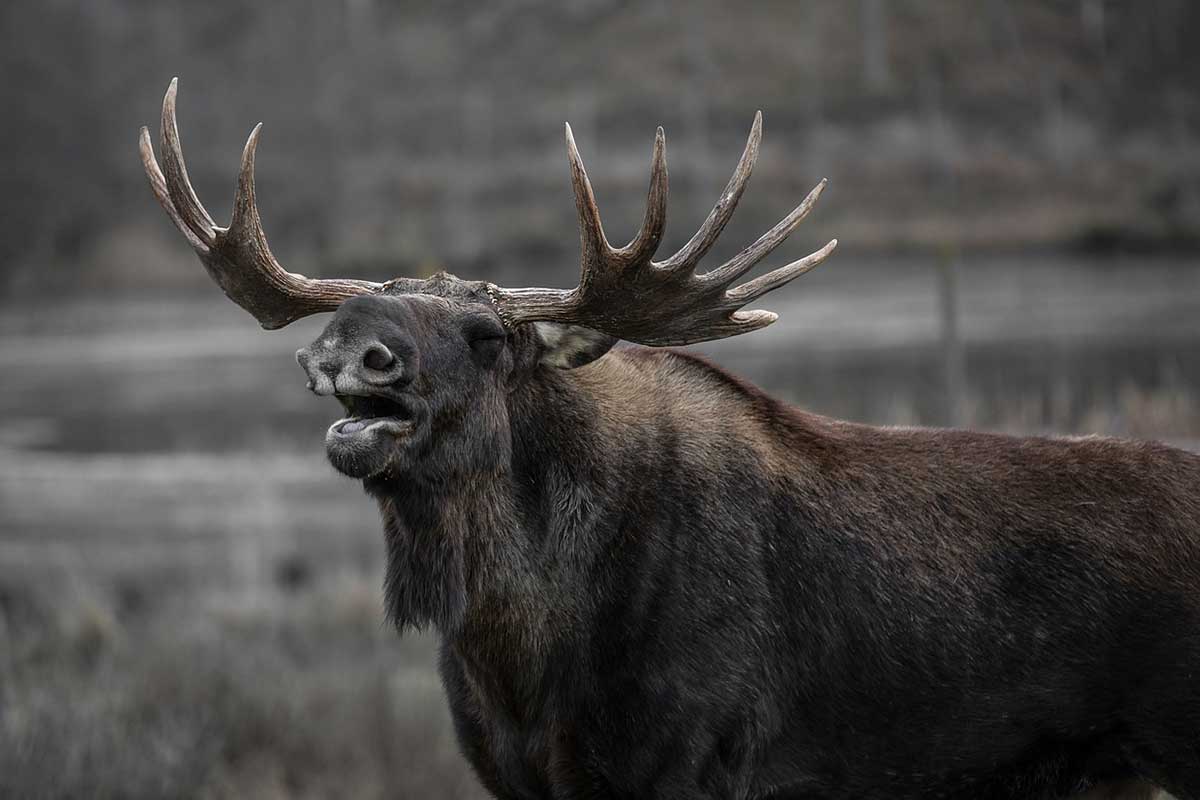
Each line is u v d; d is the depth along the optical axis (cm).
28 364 12138
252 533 5491
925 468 1709
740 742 1608
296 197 18100
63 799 2644
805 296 12812
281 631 4372
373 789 2969
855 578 1648
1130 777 1694
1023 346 9588
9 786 2606
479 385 1587
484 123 19212
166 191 1761
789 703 1645
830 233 15212
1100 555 1633
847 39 19812
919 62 19250
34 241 17862
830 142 17538
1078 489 1677
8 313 15312
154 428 8844
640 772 1587
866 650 1642
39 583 5041
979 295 12494
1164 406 4922
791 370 8888
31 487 5950
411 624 1650
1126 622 1617
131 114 19912
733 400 1736
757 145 1612
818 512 1669
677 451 1662
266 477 6034
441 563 1594
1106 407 5597
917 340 10100
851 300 12431
